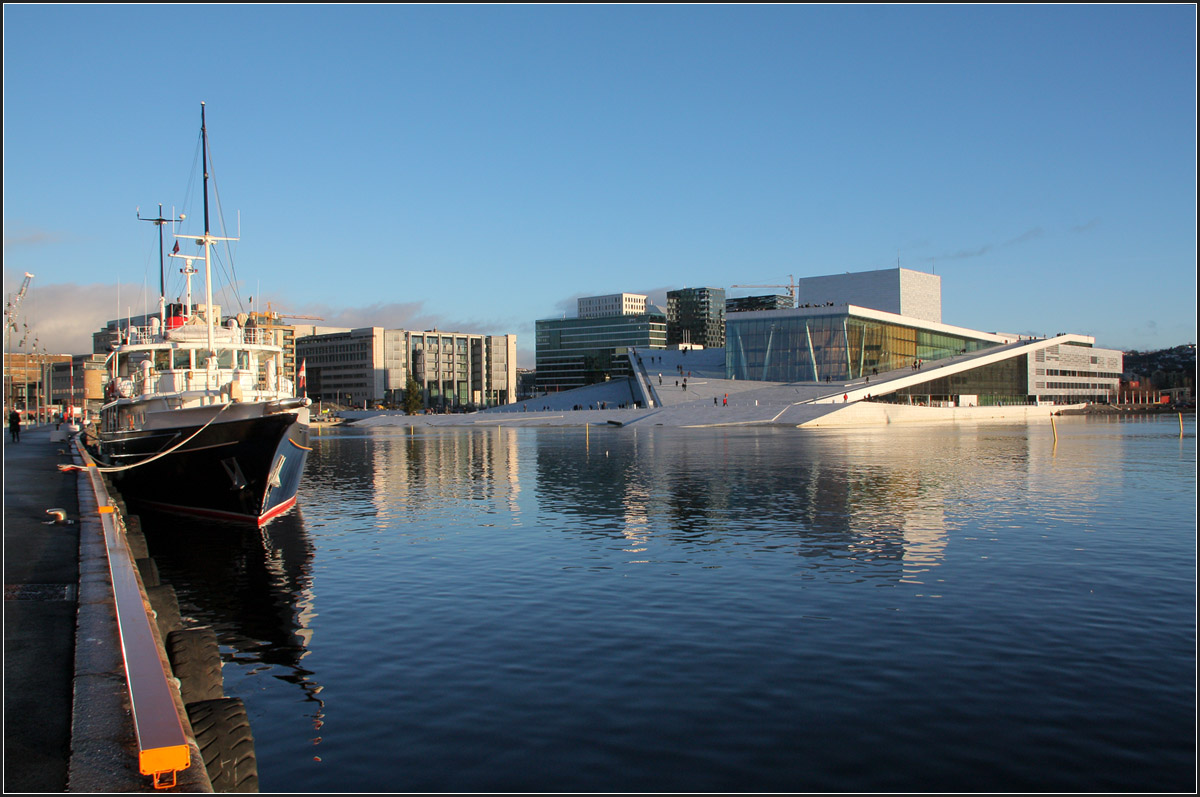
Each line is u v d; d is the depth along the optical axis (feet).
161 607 57.21
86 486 100.22
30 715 28.84
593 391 531.50
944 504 110.01
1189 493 119.85
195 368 121.90
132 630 33.47
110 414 142.00
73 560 55.21
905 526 92.89
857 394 384.06
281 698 44.45
